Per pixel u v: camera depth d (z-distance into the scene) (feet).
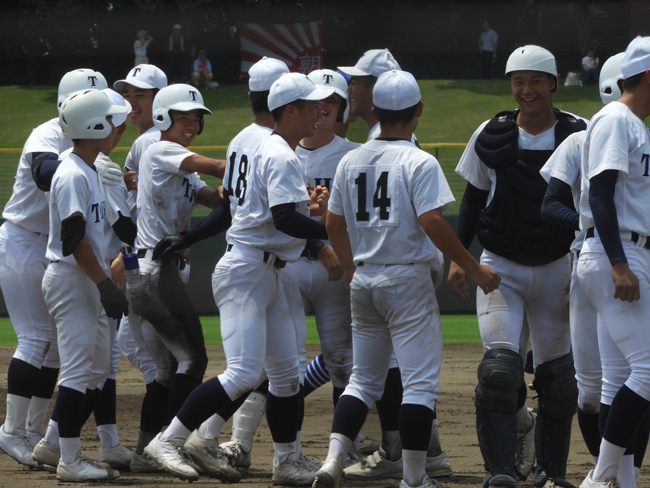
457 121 231.09
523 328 39.52
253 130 39.91
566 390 36.22
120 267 45.85
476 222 40.32
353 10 272.31
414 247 34.06
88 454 45.98
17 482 38.50
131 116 50.37
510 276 37.06
